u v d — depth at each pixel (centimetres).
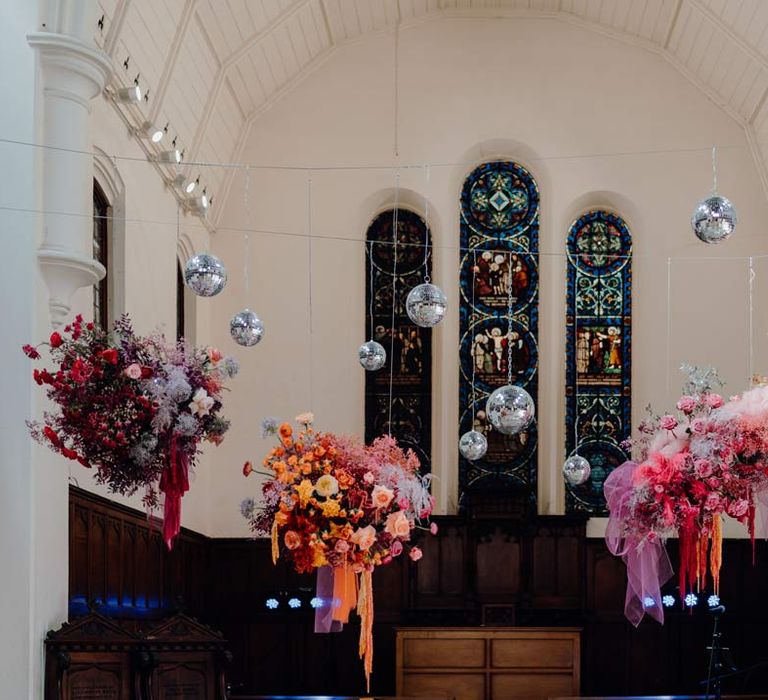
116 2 1147
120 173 1286
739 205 1853
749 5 1558
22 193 991
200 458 1769
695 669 1766
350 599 973
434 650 1546
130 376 872
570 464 1355
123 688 1009
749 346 1834
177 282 1661
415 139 1888
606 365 1922
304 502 924
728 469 934
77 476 1145
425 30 1903
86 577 1155
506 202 1952
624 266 1936
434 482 1883
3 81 1001
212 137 1695
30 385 974
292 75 1862
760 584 1770
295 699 1299
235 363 933
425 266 1919
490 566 1803
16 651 953
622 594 1797
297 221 1866
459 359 1927
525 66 1898
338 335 1852
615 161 1881
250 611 1777
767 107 1731
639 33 1866
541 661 1538
